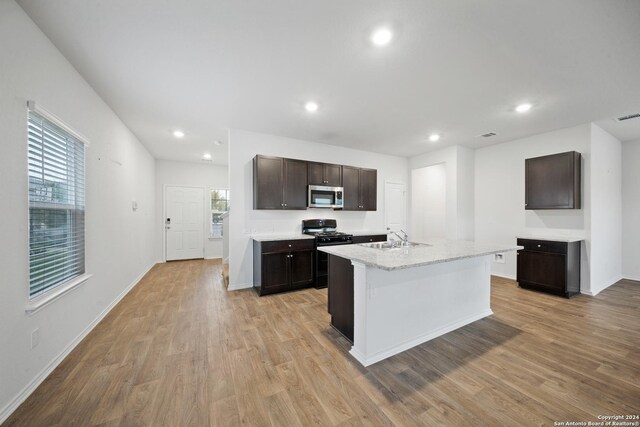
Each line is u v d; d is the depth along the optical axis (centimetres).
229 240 398
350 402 162
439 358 212
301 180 428
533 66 227
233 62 224
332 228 484
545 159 384
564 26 177
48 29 182
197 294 375
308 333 254
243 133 404
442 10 165
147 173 528
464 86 263
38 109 177
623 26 176
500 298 352
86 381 180
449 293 261
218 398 165
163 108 320
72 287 217
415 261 195
